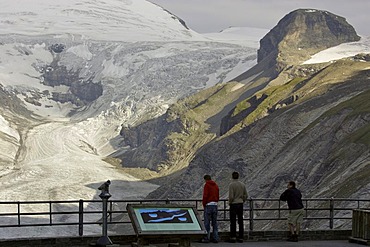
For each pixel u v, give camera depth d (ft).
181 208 91.30
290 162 360.69
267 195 341.41
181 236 89.15
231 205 101.40
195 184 481.87
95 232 371.15
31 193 572.92
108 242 89.25
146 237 87.51
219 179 433.89
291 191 104.94
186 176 492.95
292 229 104.53
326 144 351.25
